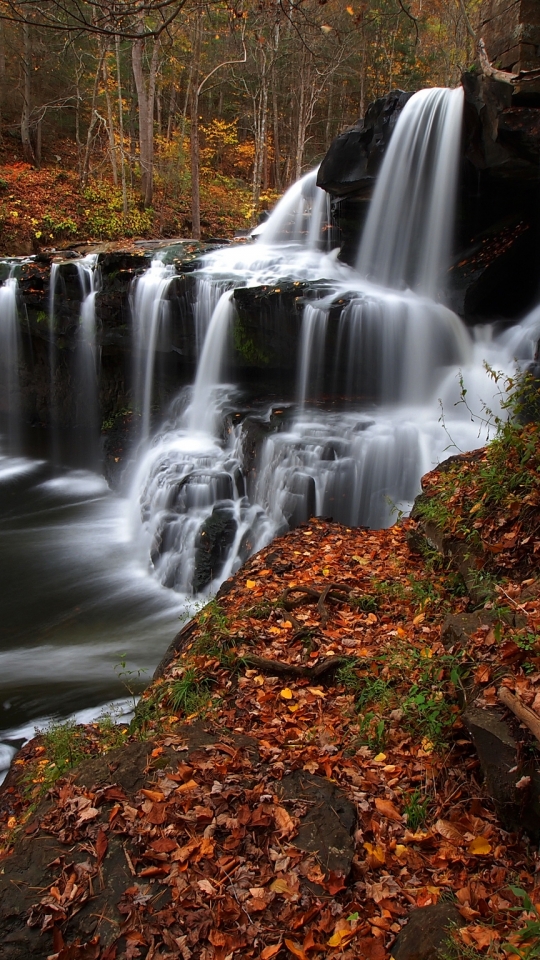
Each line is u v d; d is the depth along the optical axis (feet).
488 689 11.14
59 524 38.47
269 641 16.03
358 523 27.96
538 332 31.60
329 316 34.04
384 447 28.50
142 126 75.72
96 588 30.35
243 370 39.09
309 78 78.69
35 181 74.02
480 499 18.25
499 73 28.53
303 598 17.74
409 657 14.30
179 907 8.77
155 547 31.78
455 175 35.81
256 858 9.46
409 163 38.65
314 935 8.41
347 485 27.84
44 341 51.42
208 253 48.96
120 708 20.25
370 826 10.16
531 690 10.35
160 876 9.23
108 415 48.73
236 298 36.68
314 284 37.06
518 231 35.94
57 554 34.09
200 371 40.42
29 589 30.09
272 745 12.13
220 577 29.07
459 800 10.63
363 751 11.94
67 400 52.13
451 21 72.49
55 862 9.46
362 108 80.02
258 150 80.84
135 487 38.91
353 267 44.78
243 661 15.02
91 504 41.81
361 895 8.97
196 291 40.19
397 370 34.81
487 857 9.45
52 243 67.82
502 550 15.89
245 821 10.00
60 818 10.34
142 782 10.94
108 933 8.47
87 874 9.25
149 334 42.93
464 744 11.53
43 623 27.02
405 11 17.11
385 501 28.12
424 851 9.80
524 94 27.68
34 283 49.37
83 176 75.41
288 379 37.55
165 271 43.62
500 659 11.66
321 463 27.78
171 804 10.38
